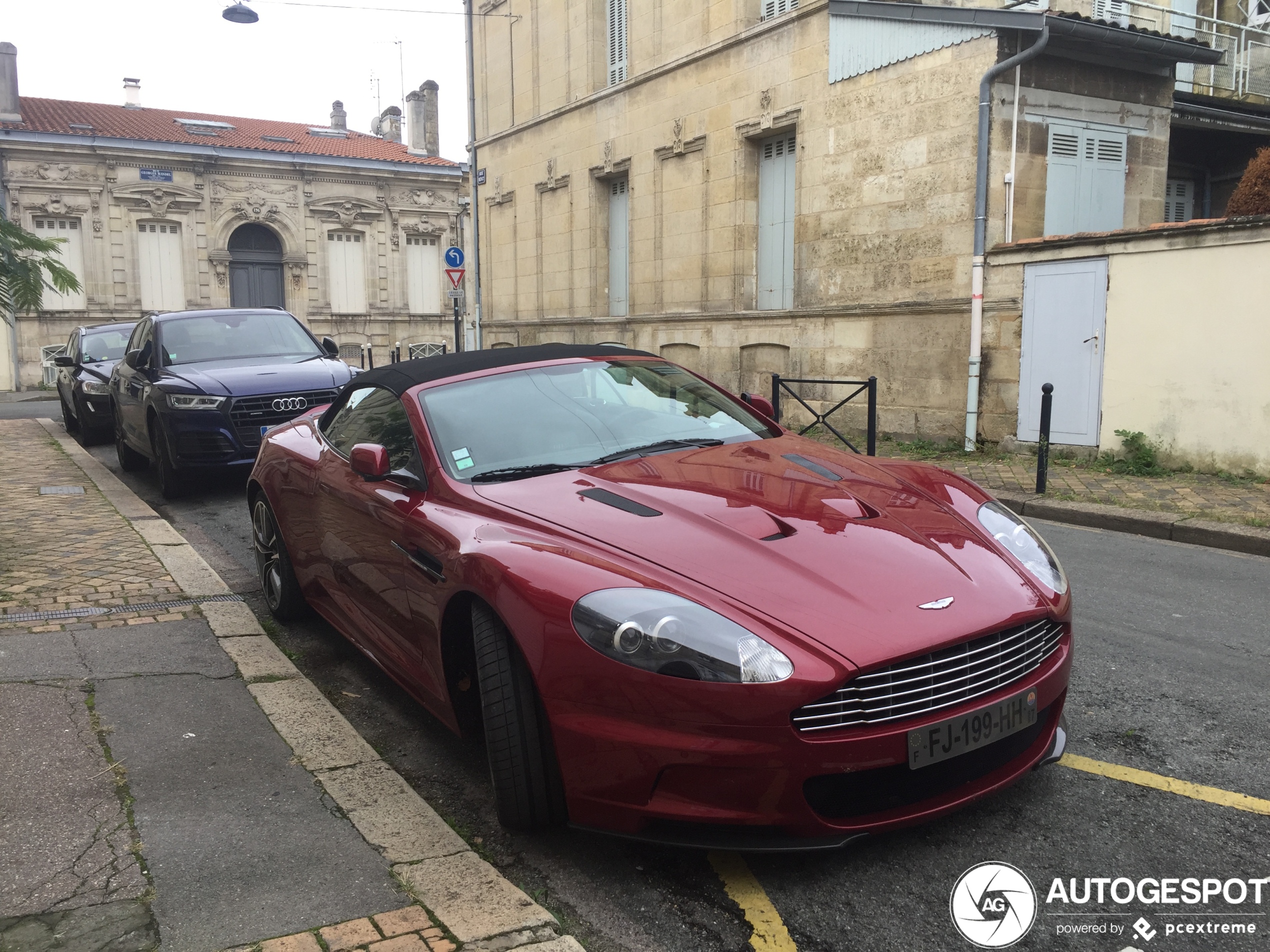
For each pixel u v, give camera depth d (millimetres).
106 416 12141
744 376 14641
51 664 4145
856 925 2432
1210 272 8703
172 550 6168
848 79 12305
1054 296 10039
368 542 3773
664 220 16062
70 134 32531
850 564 2752
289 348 9625
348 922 2371
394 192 38438
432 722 3838
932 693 2541
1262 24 14656
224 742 3430
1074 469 9414
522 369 4172
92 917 2387
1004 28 10445
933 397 11578
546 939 2316
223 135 36906
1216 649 4406
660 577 2658
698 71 14977
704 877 2680
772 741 2387
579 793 2605
